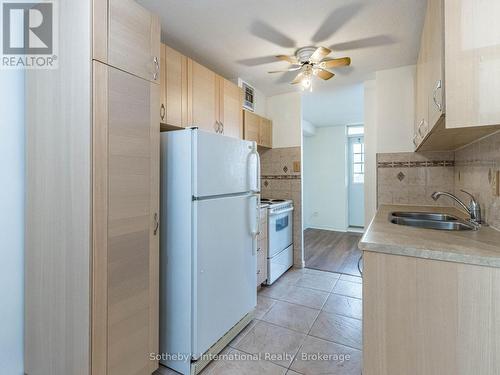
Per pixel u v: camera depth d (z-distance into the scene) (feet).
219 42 7.72
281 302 8.52
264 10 6.24
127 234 4.55
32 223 4.81
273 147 12.41
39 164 4.67
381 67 9.34
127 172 4.54
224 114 8.87
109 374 4.24
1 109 4.70
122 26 4.45
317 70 8.09
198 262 5.40
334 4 6.01
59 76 4.33
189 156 5.40
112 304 4.29
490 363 3.12
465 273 3.22
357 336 6.68
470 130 4.16
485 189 5.20
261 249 9.48
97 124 4.05
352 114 16.40
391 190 9.46
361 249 3.74
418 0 5.84
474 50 3.43
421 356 3.43
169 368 5.65
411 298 3.48
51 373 4.49
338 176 20.02
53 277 4.45
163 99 6.46
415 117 8.72
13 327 4.87
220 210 6.05
